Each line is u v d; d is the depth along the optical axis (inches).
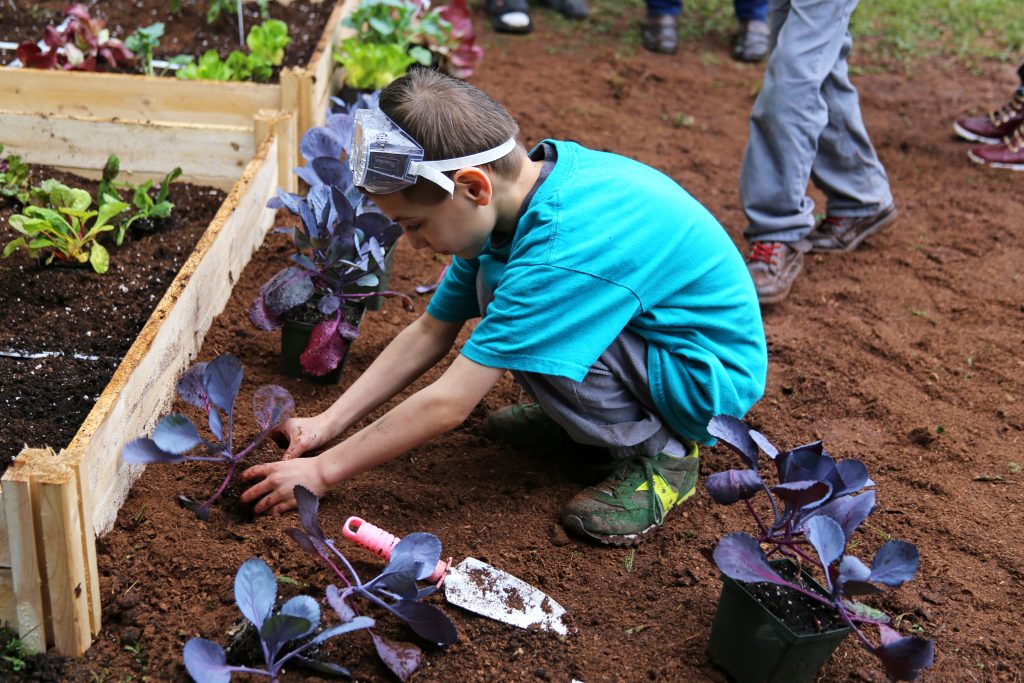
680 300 89.6
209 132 138.7
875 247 159.0
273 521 89.7
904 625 85.6
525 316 82.5
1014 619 86.7
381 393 98.9
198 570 84.4
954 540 95.7
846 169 151.7
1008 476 105.7
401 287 137.3
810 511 75.4
